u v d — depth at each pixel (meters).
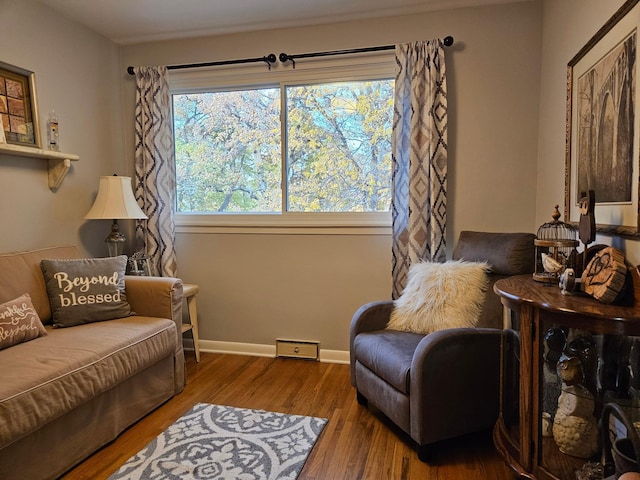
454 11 2.60
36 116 2.46
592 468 1.32
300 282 2.97
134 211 2.74
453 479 1.66
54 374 1.59
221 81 3.00
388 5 2.56
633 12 1.39
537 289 1.51
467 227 2.69
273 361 2.95
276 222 2.97
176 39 3.04
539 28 2.50
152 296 2.38
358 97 2.84
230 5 2.55
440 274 2.15
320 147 2.92
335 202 2.93
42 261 2.29
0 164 2.27
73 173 2.75
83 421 1.76
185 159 3.17
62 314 2.17
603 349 1.28
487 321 2.00
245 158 3.06
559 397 1.39
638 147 1.36
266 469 1.71
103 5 2.54
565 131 2.09
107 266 2.40
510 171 2.60
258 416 2.15
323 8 2.60
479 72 2.60
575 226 1.81
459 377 1.76
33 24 2.44
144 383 2.14
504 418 1.63
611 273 1.26
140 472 1.69
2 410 1.39
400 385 1.79
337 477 1.67
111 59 3.07
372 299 2.85
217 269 3.11
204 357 3.04
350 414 2.17
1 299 2.02
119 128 3.15
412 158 2.58
